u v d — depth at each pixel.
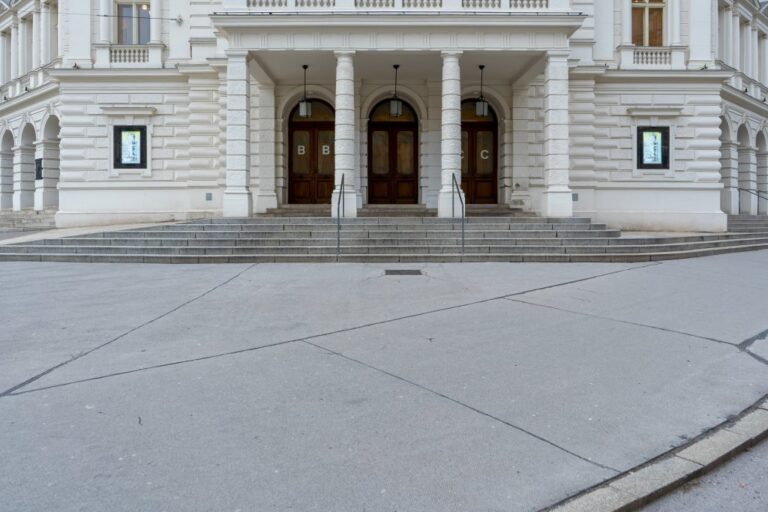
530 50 16.14
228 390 4.63
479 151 20.70
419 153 20.11
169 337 6.22
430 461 3.48
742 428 3.97
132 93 20.42
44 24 24.75
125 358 5.49
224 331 6.48
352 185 16.00
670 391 4.70
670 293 8.77
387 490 3.14
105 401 4.38
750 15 27.38
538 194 19.69
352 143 16.05
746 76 25.72
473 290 8.89
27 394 4.52
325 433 3.85
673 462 3.50
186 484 3.17
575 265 11.80
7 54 28.91
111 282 9.73
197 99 20.05
